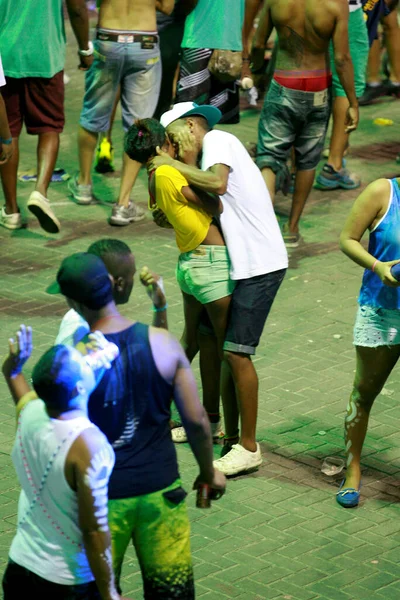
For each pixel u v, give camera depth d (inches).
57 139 487.8
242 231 306.7
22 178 562.6
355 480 312.7
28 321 415.5
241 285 308.5
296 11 456.4
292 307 434.9
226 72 533.6
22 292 441.1
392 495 315.9
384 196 291.6
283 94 467.8
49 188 552.7
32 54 473.7
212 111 309.7
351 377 382.0
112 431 210.5
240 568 277.9
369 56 695.1
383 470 328.2
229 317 313.7
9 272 459.5
